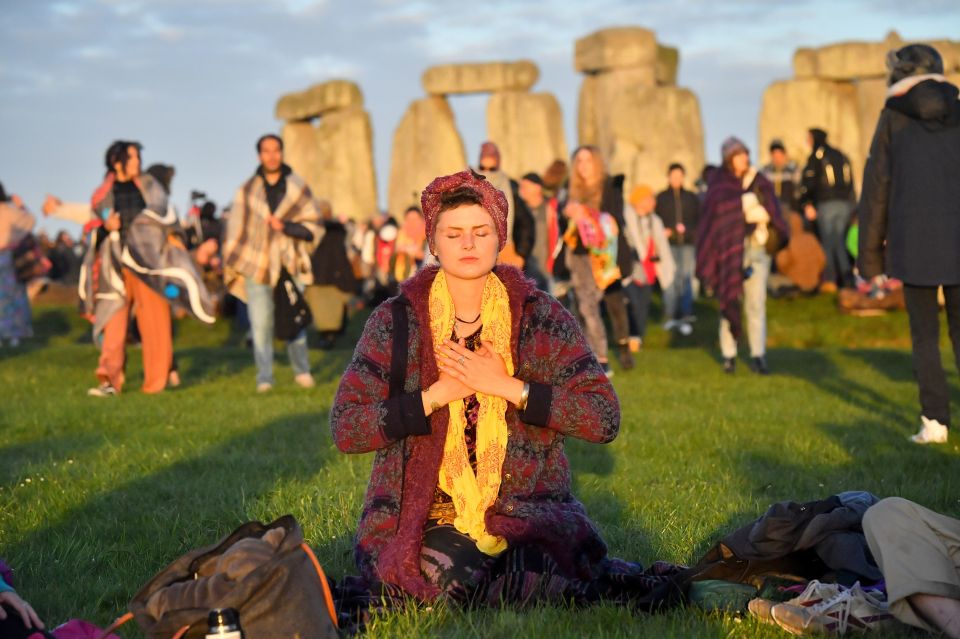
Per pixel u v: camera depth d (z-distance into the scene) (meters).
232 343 19.50
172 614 3.53
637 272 16.19
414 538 4.31
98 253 11.84
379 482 4.47
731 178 12.81
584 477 7.03
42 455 8.03
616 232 12.66
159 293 11.78
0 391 12.26
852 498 4.53
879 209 8.25
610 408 4.38
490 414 4.37
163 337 12.02
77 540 5.54
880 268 8.37
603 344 12.84
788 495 6.45
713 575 4.50
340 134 34.03
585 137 30.41
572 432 4.35
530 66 31.75
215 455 7.84
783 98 27.70
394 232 19.55
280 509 6.12
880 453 7.84
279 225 11.77
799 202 19.98
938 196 7.97
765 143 27.91
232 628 3.48
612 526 5.73
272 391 11.93
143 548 5.40
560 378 4.46
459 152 32.19
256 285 11.94
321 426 9.23
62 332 20.27
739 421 9.35
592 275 12.70
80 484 6.94
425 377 4.43
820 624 4.02
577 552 4.53
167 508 6.22
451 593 4.27
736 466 7.39
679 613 4.26
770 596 4.36
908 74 8.09
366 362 4.44
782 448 8.07
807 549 4.47
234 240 11.82
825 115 27.44
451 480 4.38
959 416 9.54
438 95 32.41
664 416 9.60
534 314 4.52
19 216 15.56
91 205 11.80
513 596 4.36
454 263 4.35
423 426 4.29
